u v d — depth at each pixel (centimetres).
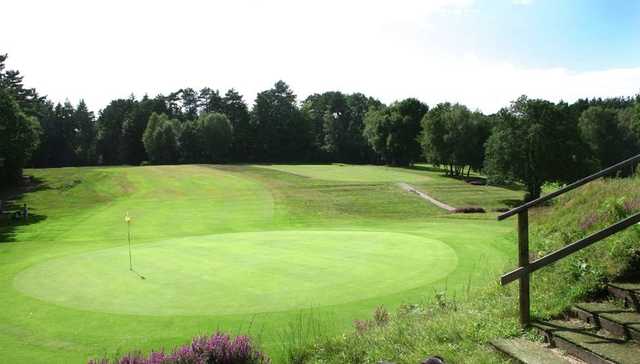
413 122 10788
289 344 935
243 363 798
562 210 1467
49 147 12319
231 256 1977
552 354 572
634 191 1246
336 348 817
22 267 1956
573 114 6303
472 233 2655
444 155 8544
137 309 1306
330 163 12400
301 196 5484
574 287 744
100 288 1542
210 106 14262
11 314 1326
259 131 12925
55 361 1020
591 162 6044
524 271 631
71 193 5944
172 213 4506
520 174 5997
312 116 14175
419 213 4562
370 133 12119
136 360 798
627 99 15625
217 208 4759
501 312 742
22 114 6250
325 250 2055
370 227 3450
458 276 1549
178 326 1167
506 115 6219
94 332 1162
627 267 737
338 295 1366
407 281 1500
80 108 14312
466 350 630
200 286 1508
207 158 11719
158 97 15112
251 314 1225
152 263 1888
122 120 13175
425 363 585
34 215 4647
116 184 6425
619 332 580
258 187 6166
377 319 1002
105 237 3391
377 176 7400
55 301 1417
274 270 1686
